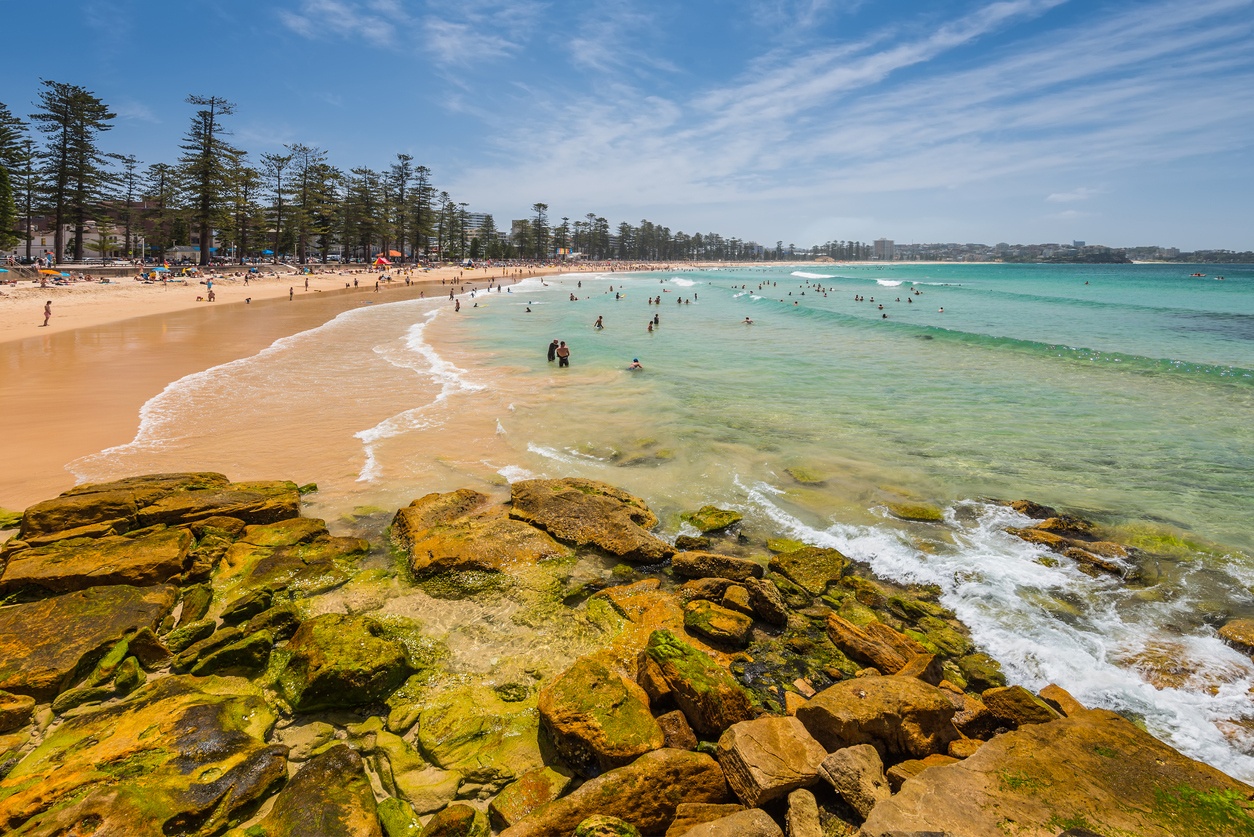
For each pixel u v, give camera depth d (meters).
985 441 12.90
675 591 7.32
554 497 9.18
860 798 4.08
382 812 4.24
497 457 11.71
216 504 8.53
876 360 22.91
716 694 4.95
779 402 16.30
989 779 4.07
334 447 12.02
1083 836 3.55
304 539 8.07
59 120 53.62
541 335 29.92
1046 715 4.98
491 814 4.26
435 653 6.02
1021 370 20.62
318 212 82.06
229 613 6.39
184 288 49.50
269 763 4.48
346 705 5.25
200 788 4.16
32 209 59.72
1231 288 65.88
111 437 12.27
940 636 6.53
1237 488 10.28
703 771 4.40
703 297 59.50
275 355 22.20
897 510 9.62
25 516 7.68
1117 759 4.24
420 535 8.10
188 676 5.59
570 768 4.66
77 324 28.75
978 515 9.41
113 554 6.98
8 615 5.94
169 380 17.45
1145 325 31.84
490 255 143.12
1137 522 9.05
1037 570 7.80
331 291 58.66
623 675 5.60
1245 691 5.59
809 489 10.45
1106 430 13.59
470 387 17.50
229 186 66.25
